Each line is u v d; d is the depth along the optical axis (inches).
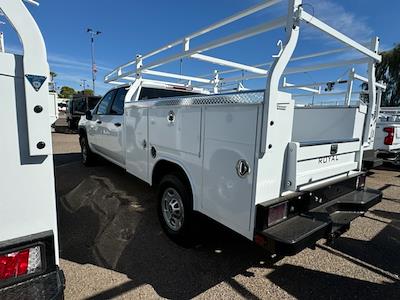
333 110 131.7
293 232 74.2
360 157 115.7
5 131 43.8
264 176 74.5
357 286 89.7
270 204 74.8
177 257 102.7
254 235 75.8
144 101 130.5
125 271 93.0
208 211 92.7
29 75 43.5
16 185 46.1
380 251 113.5
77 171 231.6
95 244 110.8
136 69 161.3
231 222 82.9
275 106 70.7
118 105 172.9
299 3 69.6
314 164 89.2
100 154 216.4
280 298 82.6
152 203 157.8
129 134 151.0
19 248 47.1
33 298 46.6
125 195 170.9
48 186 49.3
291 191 84.1
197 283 88.0
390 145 248.7
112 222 132.0
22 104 44.5
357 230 134.3
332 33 81.1
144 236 118.6
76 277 88.7
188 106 97.9
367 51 102.4
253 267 98.0
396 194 197.5
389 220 147.9
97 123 208.1
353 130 121.8
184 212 104.3
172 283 87.6
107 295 80.7
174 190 110.7
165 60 126.3
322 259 105.7
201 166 93.8
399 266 102.7
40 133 46.1
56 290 48.4
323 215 85.7
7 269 46.4
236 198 80.1
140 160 140.3
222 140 83.3
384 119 388.5
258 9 82.0
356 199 102.3
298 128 151.8
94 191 178.2
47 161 48.4
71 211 144.9
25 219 47.8
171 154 111.1
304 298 83.0
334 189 100.6
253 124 72.9
